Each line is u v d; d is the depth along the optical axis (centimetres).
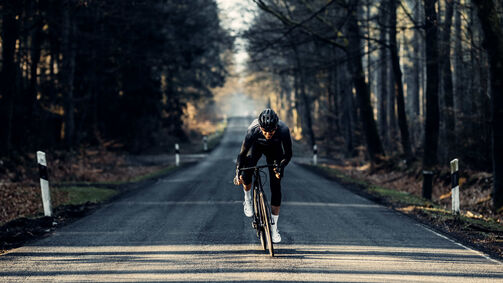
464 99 2147
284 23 2302
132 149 3934
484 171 1822
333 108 4947
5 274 593
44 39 2673
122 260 659
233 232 859
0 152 1892
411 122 3578
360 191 1639
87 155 2759
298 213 1094
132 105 3850
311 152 4619
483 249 756
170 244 761
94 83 3425
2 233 851
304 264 638
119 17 2564
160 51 3434
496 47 1208
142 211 1116
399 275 592
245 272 599
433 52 1620
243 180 737
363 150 3506
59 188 1527
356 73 2642
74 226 929
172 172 2375
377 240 808
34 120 2848
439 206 1335
